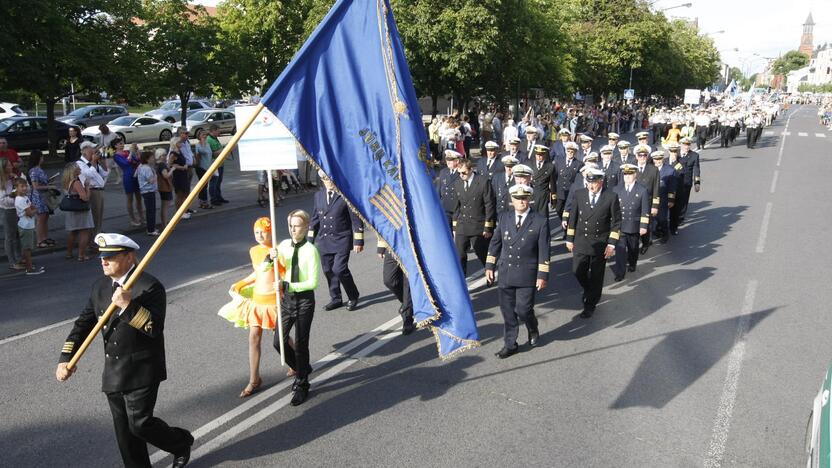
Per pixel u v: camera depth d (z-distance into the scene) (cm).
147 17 2344
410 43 2245
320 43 517
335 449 496
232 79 2533
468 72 2375
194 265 1030
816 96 14912
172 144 1392
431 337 726
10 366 641
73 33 1978
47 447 495
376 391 595
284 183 1700
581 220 792
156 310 422
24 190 962
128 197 1316
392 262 727
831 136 4253
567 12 3950
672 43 5556
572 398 584
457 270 520
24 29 1833
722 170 2302
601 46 4338
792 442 513
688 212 1544
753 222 1413
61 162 2212
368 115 518
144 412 423
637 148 1128
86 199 1052
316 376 627
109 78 2128
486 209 884
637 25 4375
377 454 489
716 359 675
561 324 780
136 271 418
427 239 518
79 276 965
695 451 498
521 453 491
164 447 442
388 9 512
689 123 3055
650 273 1015
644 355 684
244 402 570
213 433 518
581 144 1283
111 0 2114
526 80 3088
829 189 1889
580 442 509
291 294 565
